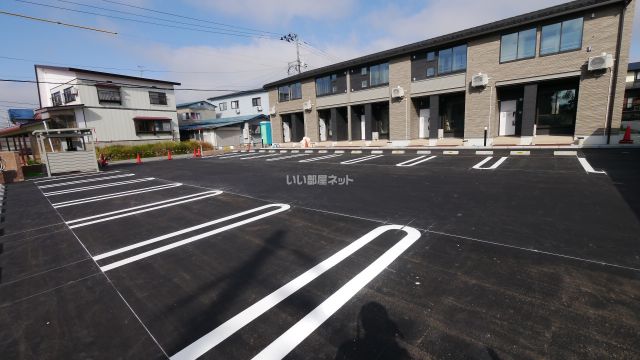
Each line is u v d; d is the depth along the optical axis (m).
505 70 14.16
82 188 9.98
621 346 2.02
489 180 7.32
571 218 4.39
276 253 3.81
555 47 12.87
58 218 6.20
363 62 19.25
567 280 2.82
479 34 14.50
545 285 2.76
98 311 2.79
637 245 3.44
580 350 2.00
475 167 9.34
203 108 39.66
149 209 6.49
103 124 24.08
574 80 13.38
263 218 5.34
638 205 4.76
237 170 12.34
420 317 2.43
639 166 7.70
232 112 40.75
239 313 2.63
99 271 3.62
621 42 11.44
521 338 2.14
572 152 10.65
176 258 3.85
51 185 11.17
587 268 3.00
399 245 3.83
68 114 23.02
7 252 4.41
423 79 17.11
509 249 3.52
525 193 5.90
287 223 4.97
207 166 14.67
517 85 14.27
